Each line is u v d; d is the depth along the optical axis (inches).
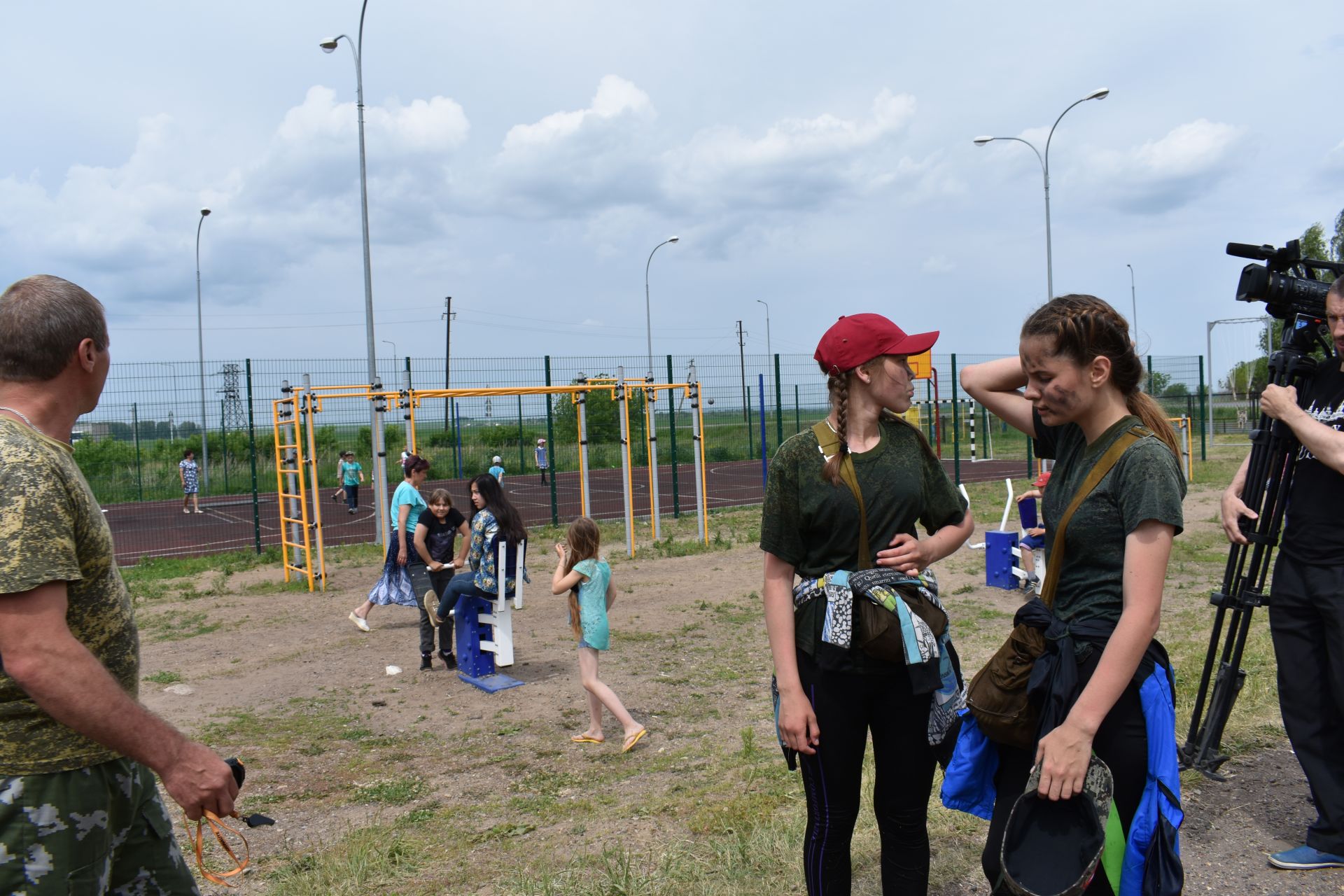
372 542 673.0
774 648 97.0
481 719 248.8
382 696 274.7
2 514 73.9
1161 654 84.0
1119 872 79.7
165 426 834.2
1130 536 78.6
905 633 92.5
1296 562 130.6
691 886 133.0
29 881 78.0
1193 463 1006.4
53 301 83.3
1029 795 79.8
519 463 1112.2
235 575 519.2
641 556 531.8
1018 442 1366.9
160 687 290.7
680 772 198.2
